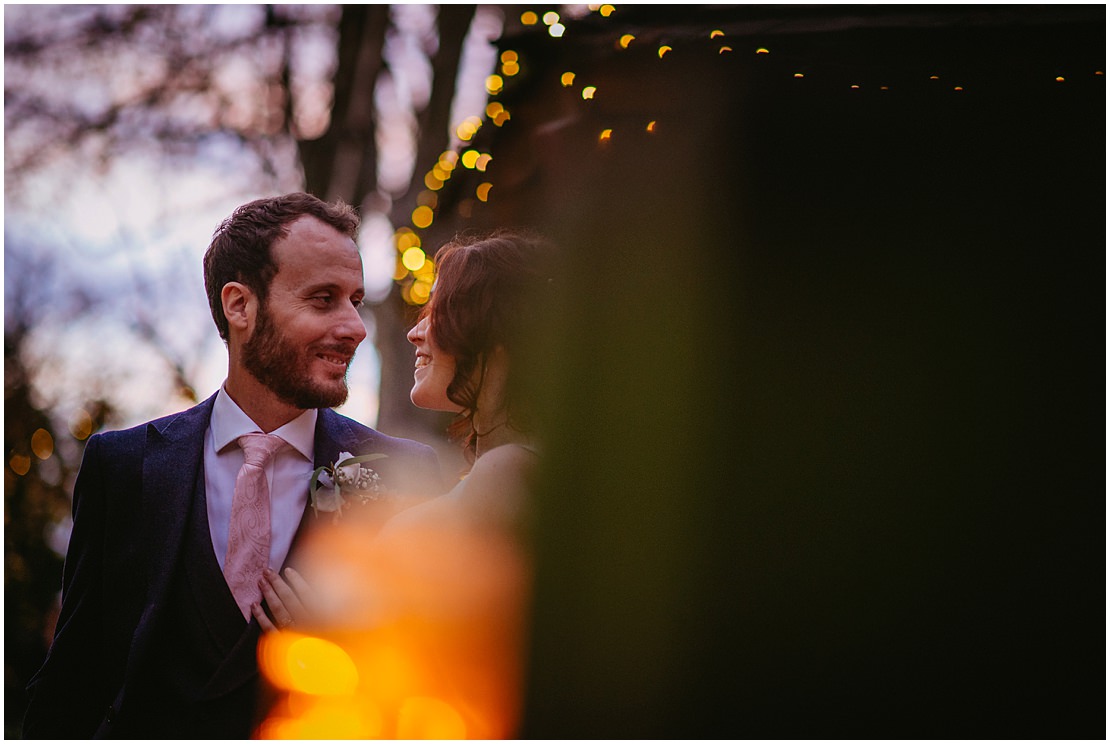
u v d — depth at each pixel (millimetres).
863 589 1590
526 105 2092
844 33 1721
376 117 8109
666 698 1578
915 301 1613
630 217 1642
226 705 2117
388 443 2496
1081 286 1604
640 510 1601
